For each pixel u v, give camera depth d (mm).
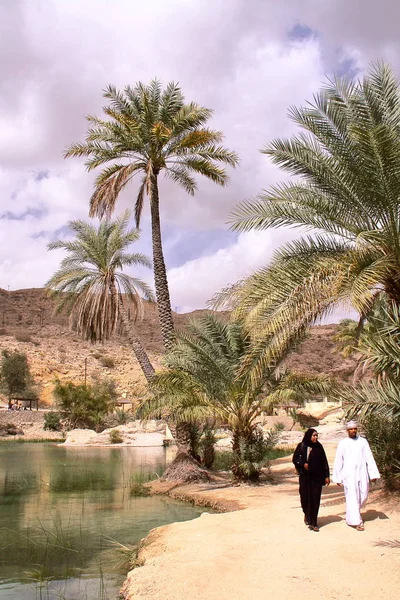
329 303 9250
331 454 20047
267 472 17141
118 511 12516
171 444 38844
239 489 14461
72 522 11227
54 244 23344
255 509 10711
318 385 14852
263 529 8516
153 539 8586
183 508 12867
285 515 9625
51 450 34469
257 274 9969
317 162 10039
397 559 6484
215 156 19500
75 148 19172
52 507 13125
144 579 6398
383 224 9648
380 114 9500
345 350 29641
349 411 8156
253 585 5855
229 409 15727
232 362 15328
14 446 38719
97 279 23094
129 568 7750
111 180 19047
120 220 23672
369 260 9242
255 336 9492
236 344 15414
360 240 8594
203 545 7648
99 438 40500
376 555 6684
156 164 19328
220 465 19891
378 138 8789
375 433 10734
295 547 7262
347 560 6566
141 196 20781
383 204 9492
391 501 9602
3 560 8297
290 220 10164
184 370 15680
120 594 6512
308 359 71125
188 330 16141
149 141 19094
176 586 5934
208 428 18672
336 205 10031
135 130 18703
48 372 91562
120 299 22562
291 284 9352
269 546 7402
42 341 117688
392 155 8938
